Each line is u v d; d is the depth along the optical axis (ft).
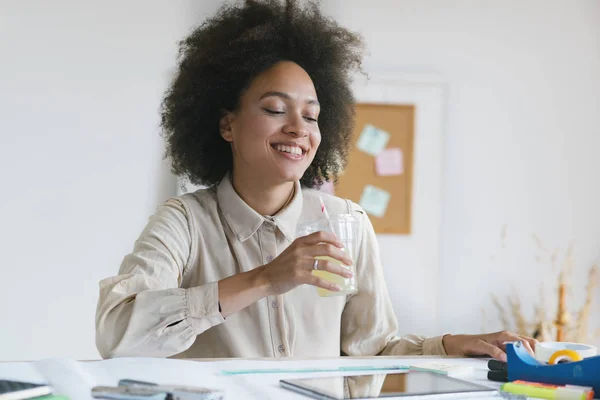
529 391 3.08
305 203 5.38
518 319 10.91
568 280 11.15
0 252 9.73
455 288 10.88
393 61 10.83
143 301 4.02
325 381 3.21
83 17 10.00
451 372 3.59
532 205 11.12
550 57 11.21
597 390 3.11
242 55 5.21
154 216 4.89
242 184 5.09
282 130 4.95
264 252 4.97
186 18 10.22
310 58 5.54
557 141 11.20
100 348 4.03
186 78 5.51
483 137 11.02
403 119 10.77
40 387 2.75
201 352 4.76
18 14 9.84
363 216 5.50
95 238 9.94
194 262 4.87
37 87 9.87
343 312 5.32
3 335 9.71
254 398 2.91
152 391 2.76
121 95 10.05
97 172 9.96
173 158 5.82
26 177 9.82
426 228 10.81
